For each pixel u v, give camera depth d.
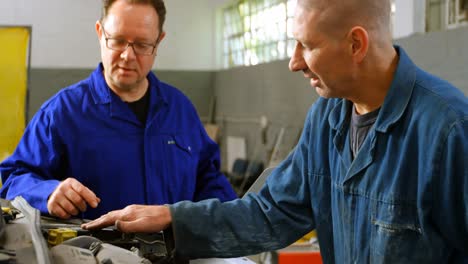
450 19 3.81
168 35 7.95
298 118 5.72
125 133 1.46
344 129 1.03
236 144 7.21
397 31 4.20
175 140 1.51
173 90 1.58
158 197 1.46
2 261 0.71
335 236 1.05
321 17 0.90
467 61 3.43
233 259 1.11
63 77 7.37
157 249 1.07
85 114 1.44
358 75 0.93
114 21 1.35
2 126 3.57
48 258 0.74
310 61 0.93
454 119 0.85
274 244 1.12
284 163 1.17
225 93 7.73
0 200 1.16
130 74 1.38
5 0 7.13
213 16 8.09
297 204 1.13
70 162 1.41
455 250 0.91
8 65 3.59
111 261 0.79
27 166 1.41
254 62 7.26
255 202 1.14
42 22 7.26
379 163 0.94
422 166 0.88
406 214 0.91
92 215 1.42
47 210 1.21
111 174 1.43
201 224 1.08
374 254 0.94
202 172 1.62
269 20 6.81
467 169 0.83
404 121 0.92
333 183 1.05
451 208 0.86
